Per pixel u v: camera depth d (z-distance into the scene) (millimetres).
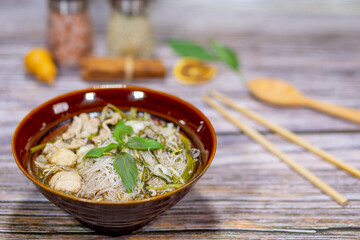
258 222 557
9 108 677
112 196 518
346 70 782
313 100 707
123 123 552
